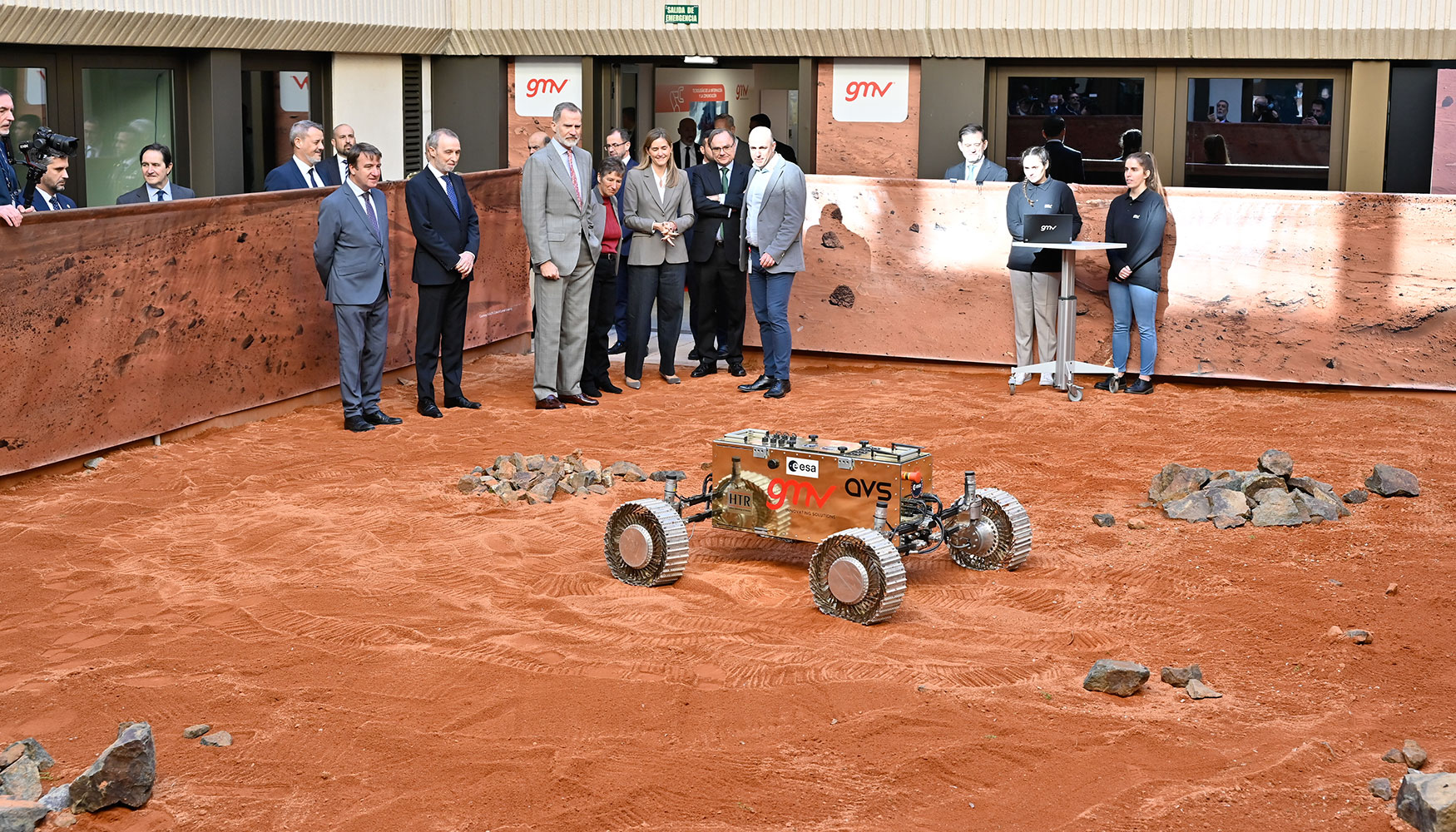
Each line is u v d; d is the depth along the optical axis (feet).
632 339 38.65
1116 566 22.74
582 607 20.52
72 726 16.33
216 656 18.48
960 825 13.99
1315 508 25.50
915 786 14.84
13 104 35.94
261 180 44.45
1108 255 39.17
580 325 35.99
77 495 26.99
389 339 38.78
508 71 50.88
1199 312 39.19
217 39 40.45
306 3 42.93
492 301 43.83
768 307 37.68
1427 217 37.06
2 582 21.71
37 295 27.61
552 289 35.22
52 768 15.21
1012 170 47.52
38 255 27.48
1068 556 23.39
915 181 41.39
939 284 41.78
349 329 32.76
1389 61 42.80
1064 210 38.68
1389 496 27.02
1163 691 17.53
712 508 23.15
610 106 51.39
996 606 20.94
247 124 43.50
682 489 27.50
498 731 16.16
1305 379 38.75
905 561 23.25
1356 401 37.55
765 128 36.86
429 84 51.08
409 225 39.27
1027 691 17.43
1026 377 39.73
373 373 33.78
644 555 21.45
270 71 43.91
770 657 18.51
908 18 45.88
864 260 42.39
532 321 46.29
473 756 15.42
